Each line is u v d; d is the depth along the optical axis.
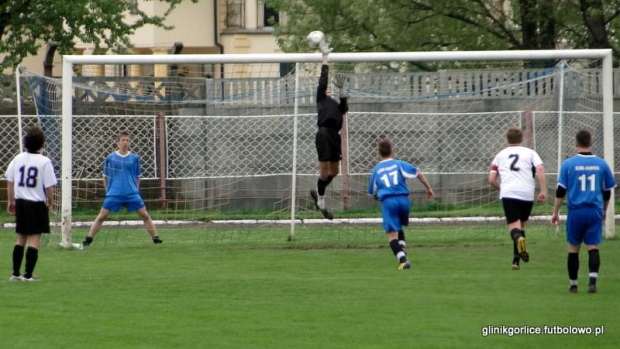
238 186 72.44
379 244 54.19
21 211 40.38
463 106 70.81
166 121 70.81
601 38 82.69
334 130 46.72
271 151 72.31
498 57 54.62
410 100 66.81
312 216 68.62
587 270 43.50
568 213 36.91
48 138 60.56
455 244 53.94
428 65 80.00
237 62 53.72
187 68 81.81
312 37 45.88
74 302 35.94
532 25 84.75
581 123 68.88
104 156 71.25
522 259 43.00
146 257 49.16
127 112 71.88
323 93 46.72
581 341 29.23
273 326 31.39
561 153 63.81
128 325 31.72
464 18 84.75
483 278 41.16
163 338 29.80
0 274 43.19
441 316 32.78
